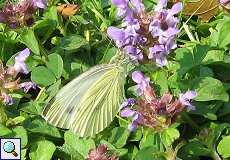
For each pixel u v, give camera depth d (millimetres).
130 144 194
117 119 200
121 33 183
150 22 184
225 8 223
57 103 185
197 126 197
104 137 195
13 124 198
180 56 206
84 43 220
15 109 207
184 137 196
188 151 190
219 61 206
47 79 210
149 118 178
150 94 179
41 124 198
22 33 215
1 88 194
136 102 182
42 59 219
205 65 207
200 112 195
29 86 205
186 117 195
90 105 188
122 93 190
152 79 200
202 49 206
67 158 193
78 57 222
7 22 216
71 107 186
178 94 191
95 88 185
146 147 182
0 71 195
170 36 182
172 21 184
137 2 188
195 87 196
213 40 218
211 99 193
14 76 196
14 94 207
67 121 188
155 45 184
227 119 200
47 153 189
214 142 190
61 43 222
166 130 179
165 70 206
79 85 183
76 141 190
